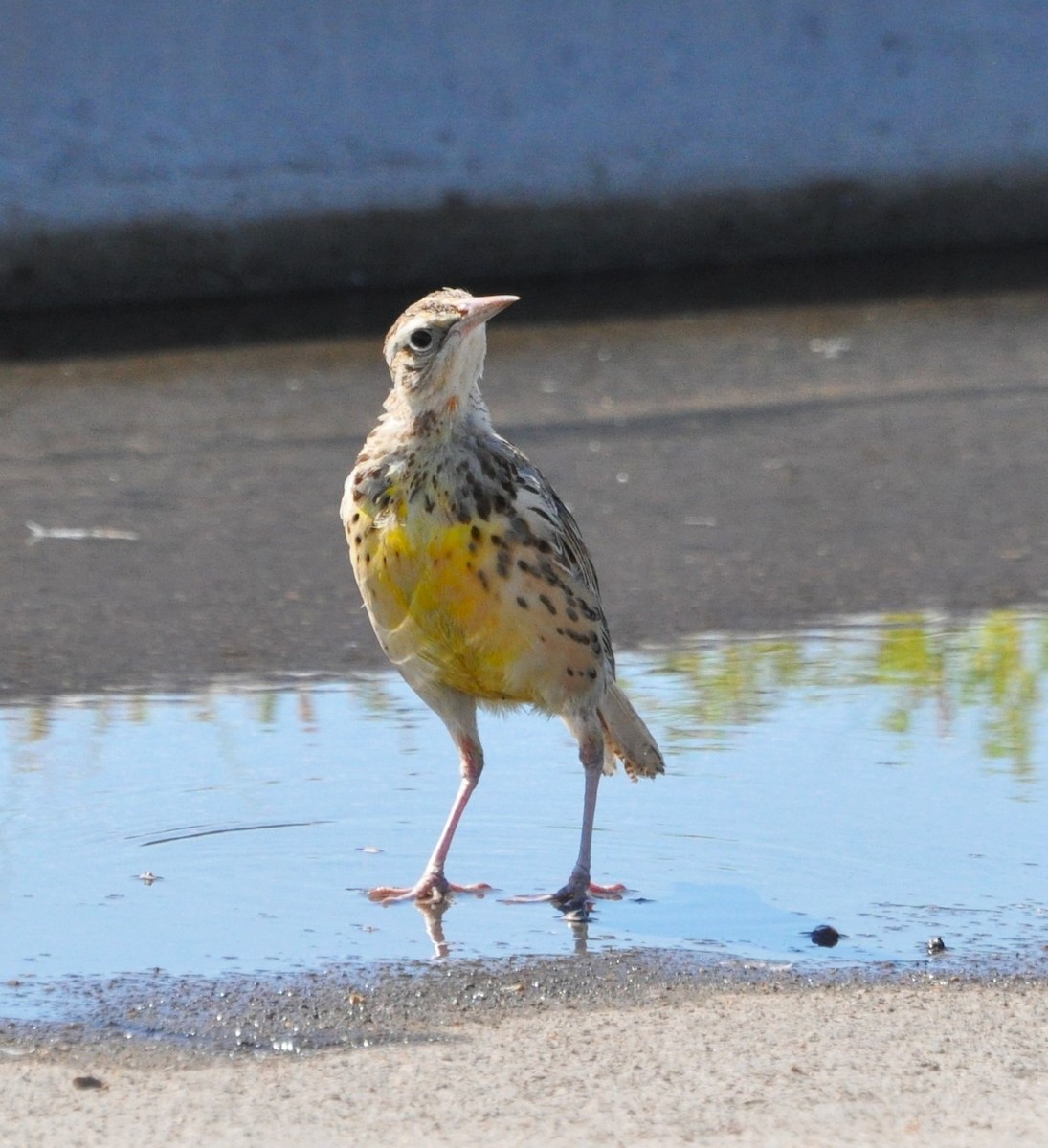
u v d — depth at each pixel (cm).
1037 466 1683
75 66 2277
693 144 2491
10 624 1291
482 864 922
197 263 2355
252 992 758
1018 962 787
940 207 2583
